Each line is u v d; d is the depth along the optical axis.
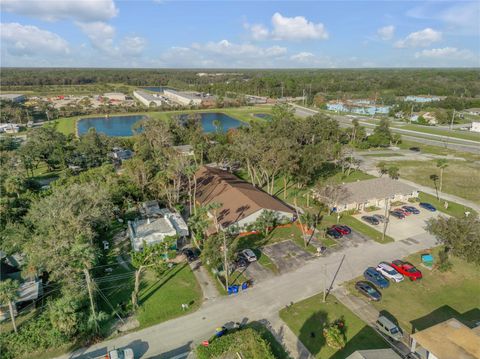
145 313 38.41
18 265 47.03
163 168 77.81
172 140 122.31
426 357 30.42
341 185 71.50
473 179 86.19
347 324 36.16
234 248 48.38
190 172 63.44
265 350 30.66
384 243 54.22
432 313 38.12
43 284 43.97
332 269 46.88
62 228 44.53
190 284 43.97
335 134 121.38
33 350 32.97
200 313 38.31
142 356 32.22
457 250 42.81
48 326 34.75
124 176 73.69
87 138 106.12
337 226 58.47
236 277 45.12
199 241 52.88
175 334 35.09
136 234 53.62
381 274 44.91
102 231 58.72
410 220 62.94
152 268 42.16
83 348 33.50
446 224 44.28
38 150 98.88
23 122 175.75
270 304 39.62
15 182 69.75
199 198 70.94
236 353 31.86
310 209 67.50
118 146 120.44
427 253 50.91
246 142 78.62
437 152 114.50
